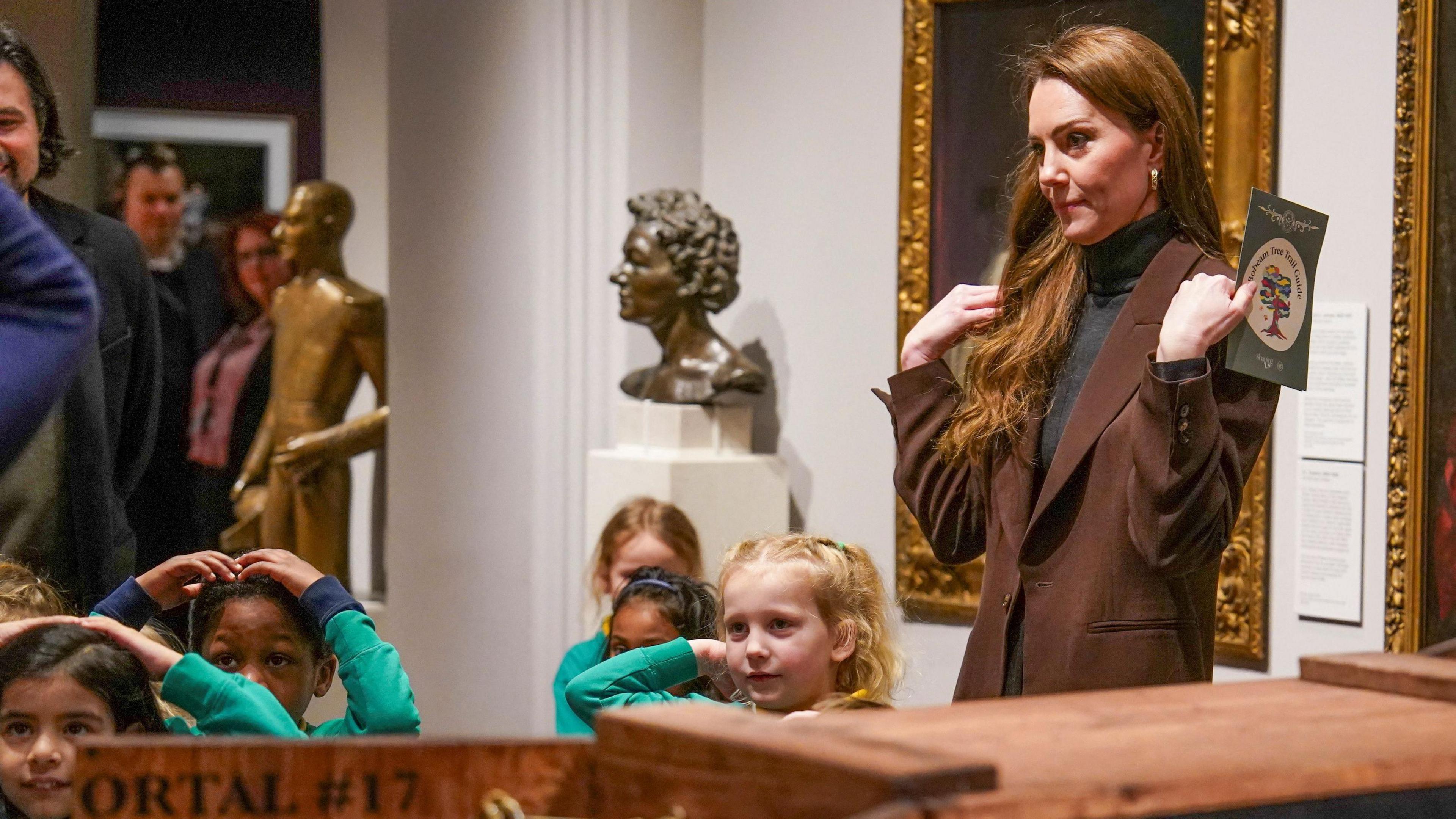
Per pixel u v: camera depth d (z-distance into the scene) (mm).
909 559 5055
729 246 5145
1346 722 1260
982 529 2568
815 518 5348
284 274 7230
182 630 3969
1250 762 1123
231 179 7301
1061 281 2506
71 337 1547
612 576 4535
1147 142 2381
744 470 5105
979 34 4844
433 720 6254
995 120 4809
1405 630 3980
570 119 5703
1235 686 1403
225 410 7113
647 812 1175
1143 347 2316
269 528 6723
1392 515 4004
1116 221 2385
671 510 4582
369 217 7473
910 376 2607
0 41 3297
